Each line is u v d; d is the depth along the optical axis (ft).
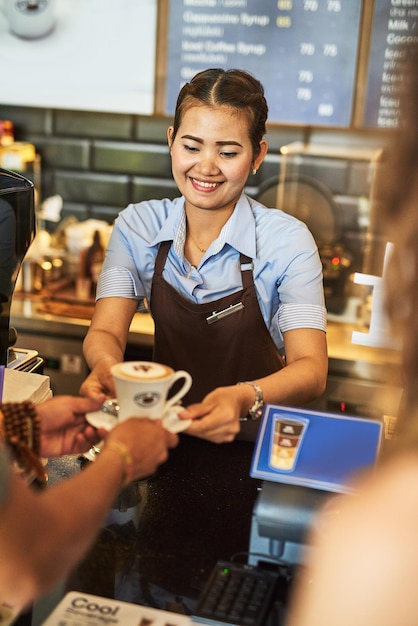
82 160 12.05
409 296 2.24
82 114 11.86
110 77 11.46
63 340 10.69
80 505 3.12
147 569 3.93
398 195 2.18
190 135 5.78
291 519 4.35
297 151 11.19
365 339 4.57
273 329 6.60
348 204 11.23
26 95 11.77
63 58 11.50
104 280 6.51
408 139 2.14
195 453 5.17
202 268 6.38
